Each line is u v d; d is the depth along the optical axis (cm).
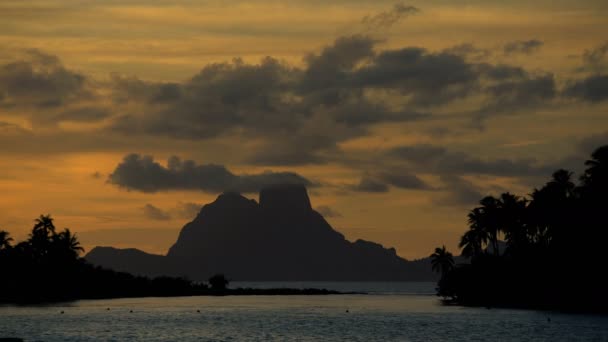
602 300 17300
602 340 10962
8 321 14700
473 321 14500
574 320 14325
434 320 14962
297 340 11494
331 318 15900
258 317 16250
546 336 11538
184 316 16500
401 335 12088
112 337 11831
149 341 11325
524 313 16612
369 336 12000
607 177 17138
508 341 11025
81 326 13700
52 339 11494
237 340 11481
